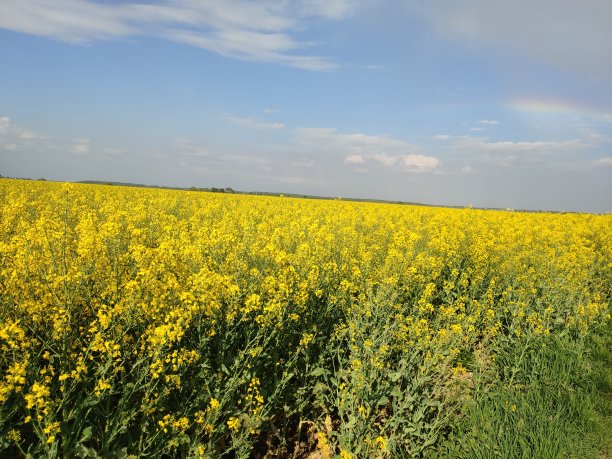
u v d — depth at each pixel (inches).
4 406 135.3
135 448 149.8
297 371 220.8
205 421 161.5
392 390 206.7
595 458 181.5
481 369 242.8
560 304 322.3
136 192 975.0
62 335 155.7
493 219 805.9
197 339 190.9
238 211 685.3
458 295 343.9
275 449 190.9
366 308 255.1
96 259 202.8
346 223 624.4
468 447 187.2
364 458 182.5
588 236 624.7
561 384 234.5
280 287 216.4
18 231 276.7
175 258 238.8
